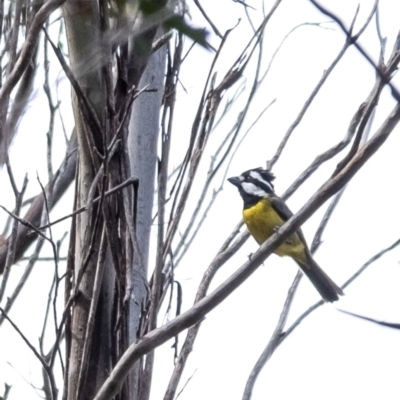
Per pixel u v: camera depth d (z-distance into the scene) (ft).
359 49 12.74
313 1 12.42
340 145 31.17
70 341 28.40
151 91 29.89
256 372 29.60
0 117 21.95
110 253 28.94
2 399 29.04
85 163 28.86
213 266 30.40
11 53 24.62
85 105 27.14
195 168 31.60
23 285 30.35
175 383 28.45
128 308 27.30
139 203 30.91
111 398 24.82
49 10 21.66
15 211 28.50
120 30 16.56
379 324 16.08
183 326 24.63
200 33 14.47
